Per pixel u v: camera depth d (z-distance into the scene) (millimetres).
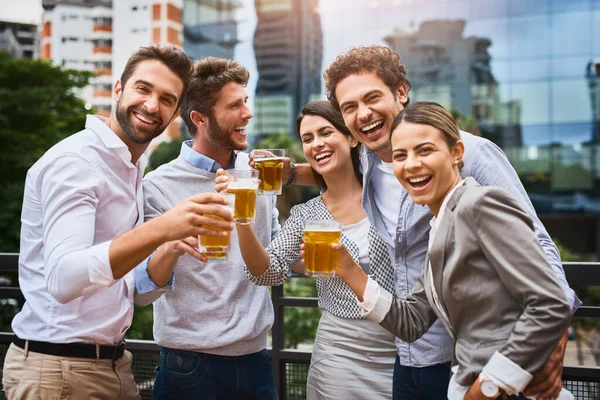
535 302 1386
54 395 1791
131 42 36375
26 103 15672
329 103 2232
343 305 2143
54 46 36281
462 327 1540
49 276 1624
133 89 1845
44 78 16766
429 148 1564
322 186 2379
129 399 1999
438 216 1586
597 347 13406
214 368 2148
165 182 2229
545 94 25750
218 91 2197
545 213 25656
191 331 2148
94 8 36312
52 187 1708
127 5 36281
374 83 1952
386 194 2113
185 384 2148
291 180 2398
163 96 1859
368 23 27828
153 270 1867
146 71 1840
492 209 1453
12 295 2686
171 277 1911
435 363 1921
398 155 1617
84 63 36500
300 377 2477
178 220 1537
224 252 1683
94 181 1763
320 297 2232
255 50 29453
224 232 1590
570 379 2139
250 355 2219
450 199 1559
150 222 1562
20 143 14742
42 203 1735
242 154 2404
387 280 2135
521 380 1386
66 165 1736
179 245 1774
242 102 2227
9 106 15477
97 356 1850
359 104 1967
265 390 2236
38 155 14500
